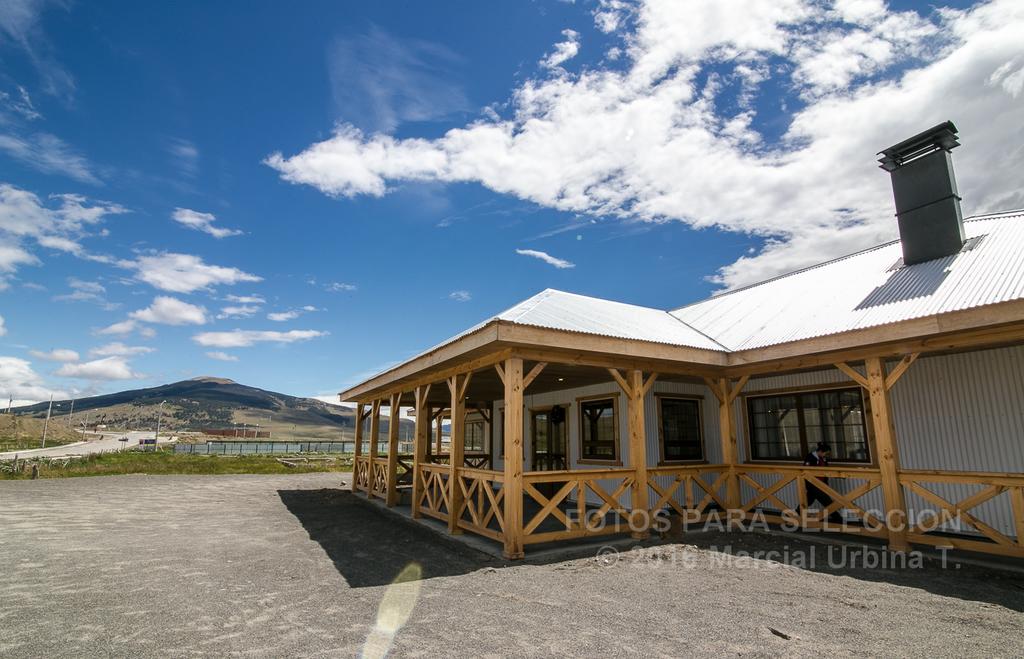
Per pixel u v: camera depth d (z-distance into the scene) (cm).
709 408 974
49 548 635
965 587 459
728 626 365
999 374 639
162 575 512
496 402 1389
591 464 985
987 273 625
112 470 1773
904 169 816
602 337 640
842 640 340
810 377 823
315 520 876
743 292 1090
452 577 505
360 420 1366
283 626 367
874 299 711
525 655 315
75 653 320
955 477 559
